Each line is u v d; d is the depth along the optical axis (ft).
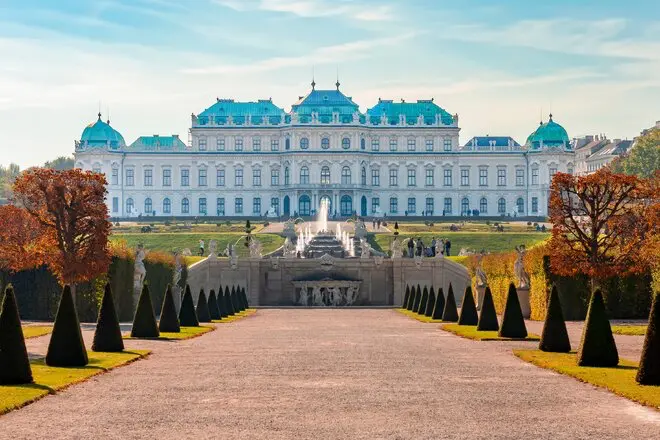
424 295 276.41
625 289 241.35
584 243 241.35
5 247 238.07
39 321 236.02
